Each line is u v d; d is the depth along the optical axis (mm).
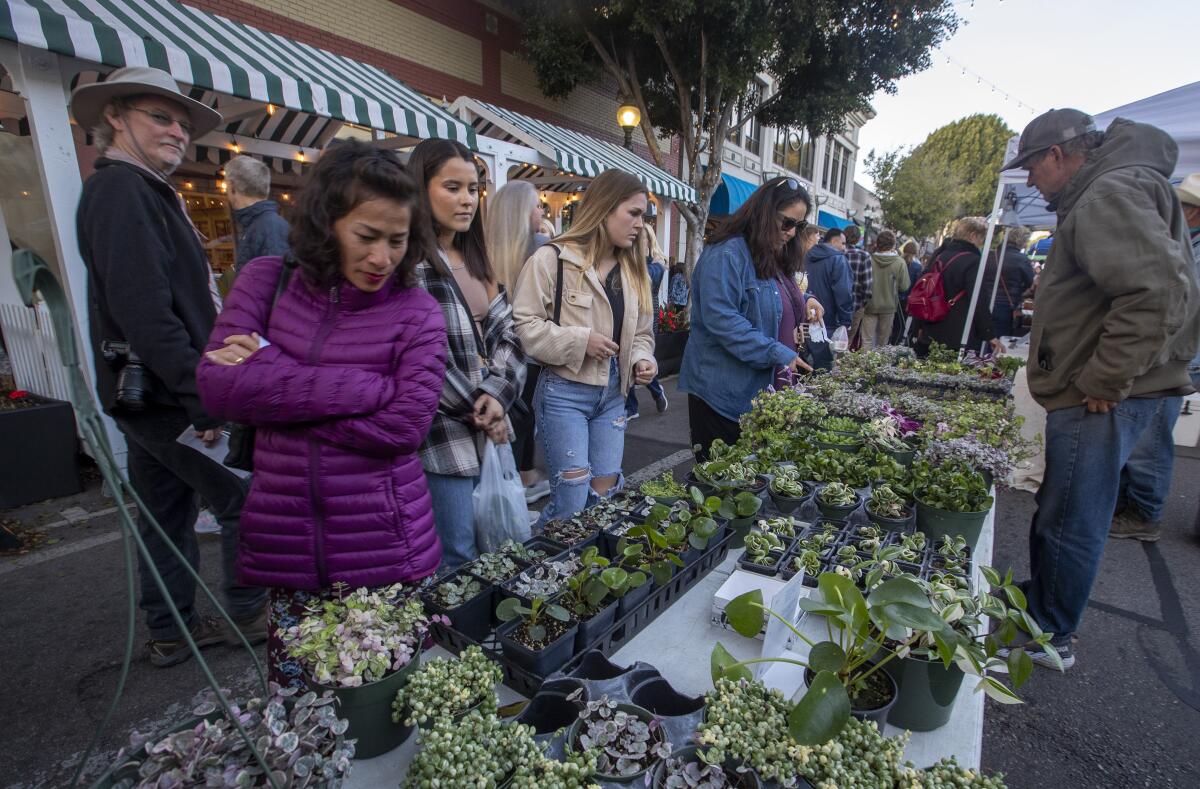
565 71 9234
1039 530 2172
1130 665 2506
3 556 3070
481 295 2027
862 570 1566
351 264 1226
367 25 7492
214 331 1279
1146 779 1968
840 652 1061
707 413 2910
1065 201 2016
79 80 3988
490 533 1980
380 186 1139
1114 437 1958
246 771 825
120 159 1844
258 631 2410
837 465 2252
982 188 33469
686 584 1611
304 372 1209
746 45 8742
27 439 3580
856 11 9391
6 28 2781
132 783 863
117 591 2779
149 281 1768
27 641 2428
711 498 1708
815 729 912
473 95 9086
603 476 2494
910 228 31328
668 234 11047
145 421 1924
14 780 1803
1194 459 4945
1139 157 1840
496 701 1066
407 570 1381
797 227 2805
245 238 3092
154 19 3986
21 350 4297
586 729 1008
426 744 939
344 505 1296
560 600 1357
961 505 1885
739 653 1366
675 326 7875
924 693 1147
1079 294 1927
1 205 4270
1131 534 3543
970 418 2865
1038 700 2295
